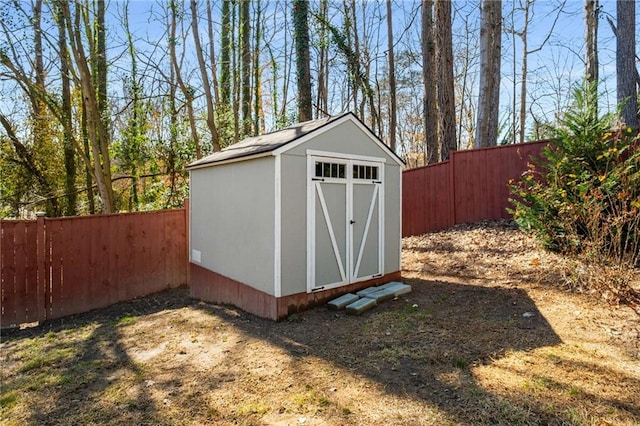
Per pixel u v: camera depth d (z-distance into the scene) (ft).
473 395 9.02
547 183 21.76
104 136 29.37
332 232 17.08
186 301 21.88
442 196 30.25
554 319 13.47
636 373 9.64
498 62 36.78
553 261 18.47
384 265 19.52
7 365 12.98
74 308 20.03
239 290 17.88
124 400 9.80
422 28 39.11
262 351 12.57
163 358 12.60
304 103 34.19
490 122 36.91
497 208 27.89
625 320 12.80
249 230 16.97
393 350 11.87
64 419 9.02
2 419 9.16
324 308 16.53
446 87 35.14
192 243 22.61
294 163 15.67
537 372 9.93
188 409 9.21
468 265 21.42
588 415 8.01
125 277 22.21
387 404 8.91
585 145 19.07
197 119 37.99
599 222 16.35
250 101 46.75
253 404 9.27
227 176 18.61
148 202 35.29
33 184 34.30
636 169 17.33
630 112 25.55
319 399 9.31
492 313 14.60
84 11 28.43
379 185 19.12
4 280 17.79
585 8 38.45
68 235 19.83
